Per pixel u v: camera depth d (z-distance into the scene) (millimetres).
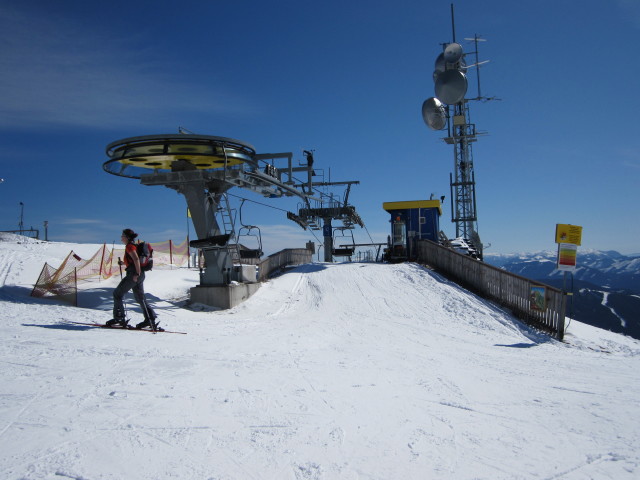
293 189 21453
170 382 5309
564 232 12789
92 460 3207
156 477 3037
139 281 9219
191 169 15102
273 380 5828
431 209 25344
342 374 6555
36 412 4051
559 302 12797
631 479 3383
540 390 6352
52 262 18281
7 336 7234
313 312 15453
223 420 4207
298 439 3879
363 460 3541
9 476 2893
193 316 12922
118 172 15625
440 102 35000
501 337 12367
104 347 6953
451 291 16969
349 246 30969
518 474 3418
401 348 9680
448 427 4473
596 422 4836
